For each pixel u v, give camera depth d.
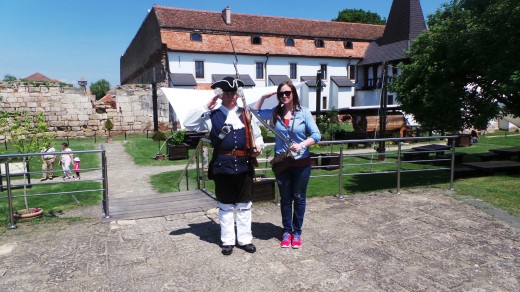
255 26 38.16
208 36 35.06
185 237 4.52
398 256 3.97
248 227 4.09
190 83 32.31
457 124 9.36
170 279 3.48
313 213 5.46
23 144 8.86
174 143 18.14
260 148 4.04
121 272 3.62
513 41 8.09
